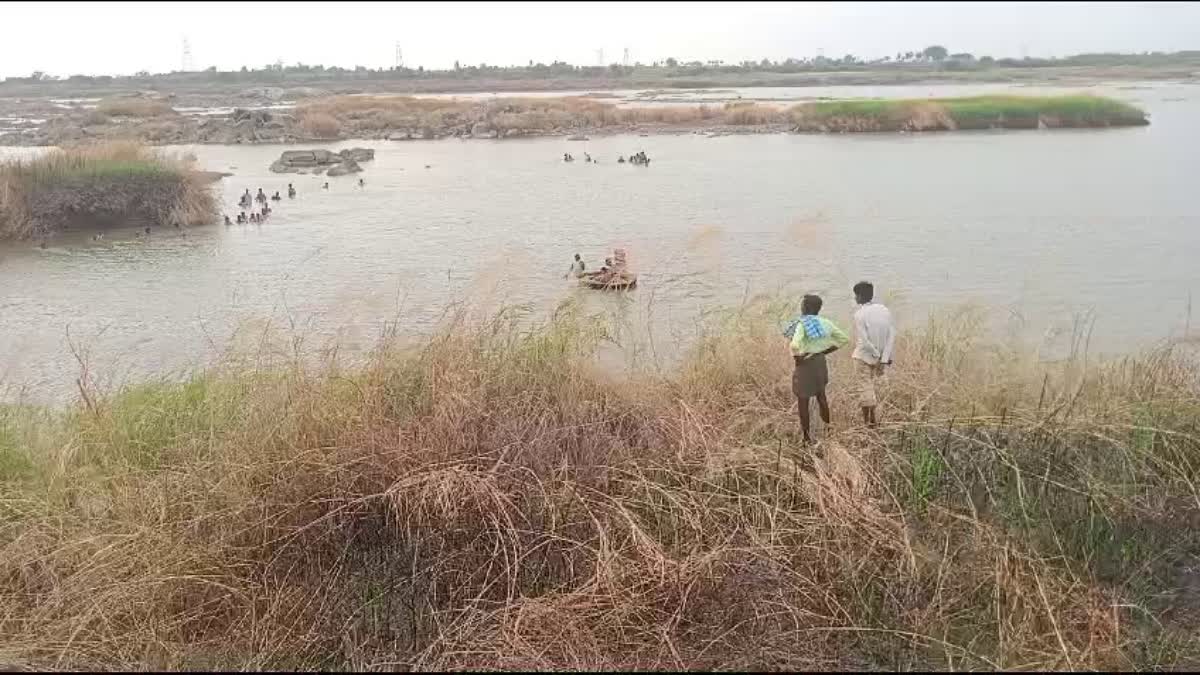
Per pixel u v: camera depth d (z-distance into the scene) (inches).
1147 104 2933.1
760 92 4586.6
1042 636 211.6
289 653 219.1
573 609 222.8
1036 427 300.8
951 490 274.5
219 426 316.8
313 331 573.6
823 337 305.1
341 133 2500.0
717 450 291.4
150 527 257.6
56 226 1034.7
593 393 336.8
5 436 320.5
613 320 496.7
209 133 2330.2
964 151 1814.7
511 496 257.6
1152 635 219.6
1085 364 371.6
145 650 220.1
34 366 560.4
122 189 1079.0
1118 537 255.1
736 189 1333.7
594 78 6574.8
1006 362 372.8
